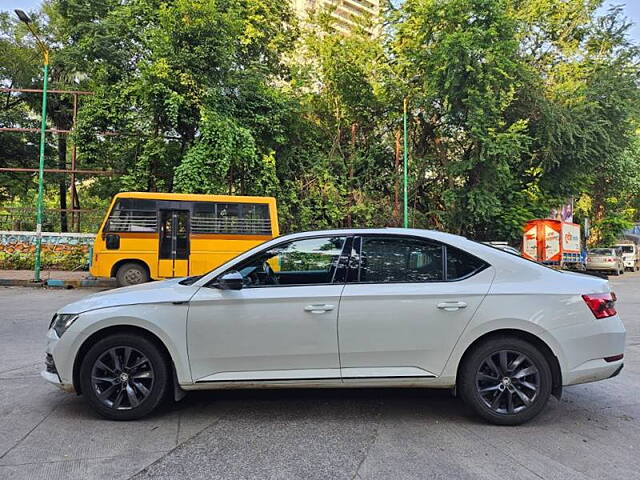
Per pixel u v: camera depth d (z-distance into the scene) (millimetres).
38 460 3365
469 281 4098
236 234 13875
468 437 3803
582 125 21797
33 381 5207
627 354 6859
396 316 3990
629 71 22734
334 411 4371
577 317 3992
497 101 19281
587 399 4816
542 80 21688
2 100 26000
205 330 4000
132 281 13438
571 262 24484
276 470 3234
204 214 13812
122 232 13414
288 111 20078
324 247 4301
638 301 13812
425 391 4977
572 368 3971
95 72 19234
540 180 23828
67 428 3934
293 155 21234
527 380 4027
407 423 4086
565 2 23078
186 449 3553
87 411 4320
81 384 4070
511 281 4094
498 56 18438
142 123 17172
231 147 16781
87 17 20125
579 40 24234
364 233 4332
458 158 22953
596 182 30344
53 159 27266
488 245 4395
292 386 4023
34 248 19047
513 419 3992
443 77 19469
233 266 4211
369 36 23891
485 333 3998
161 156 17000
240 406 4484
